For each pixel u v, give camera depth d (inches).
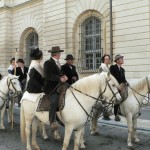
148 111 489.4
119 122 389.4
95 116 318.3
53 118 220.8
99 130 352.8
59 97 227.5
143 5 595.2
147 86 279.9
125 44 625.9
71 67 309.4
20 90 345.1
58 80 226.8
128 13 620.4
